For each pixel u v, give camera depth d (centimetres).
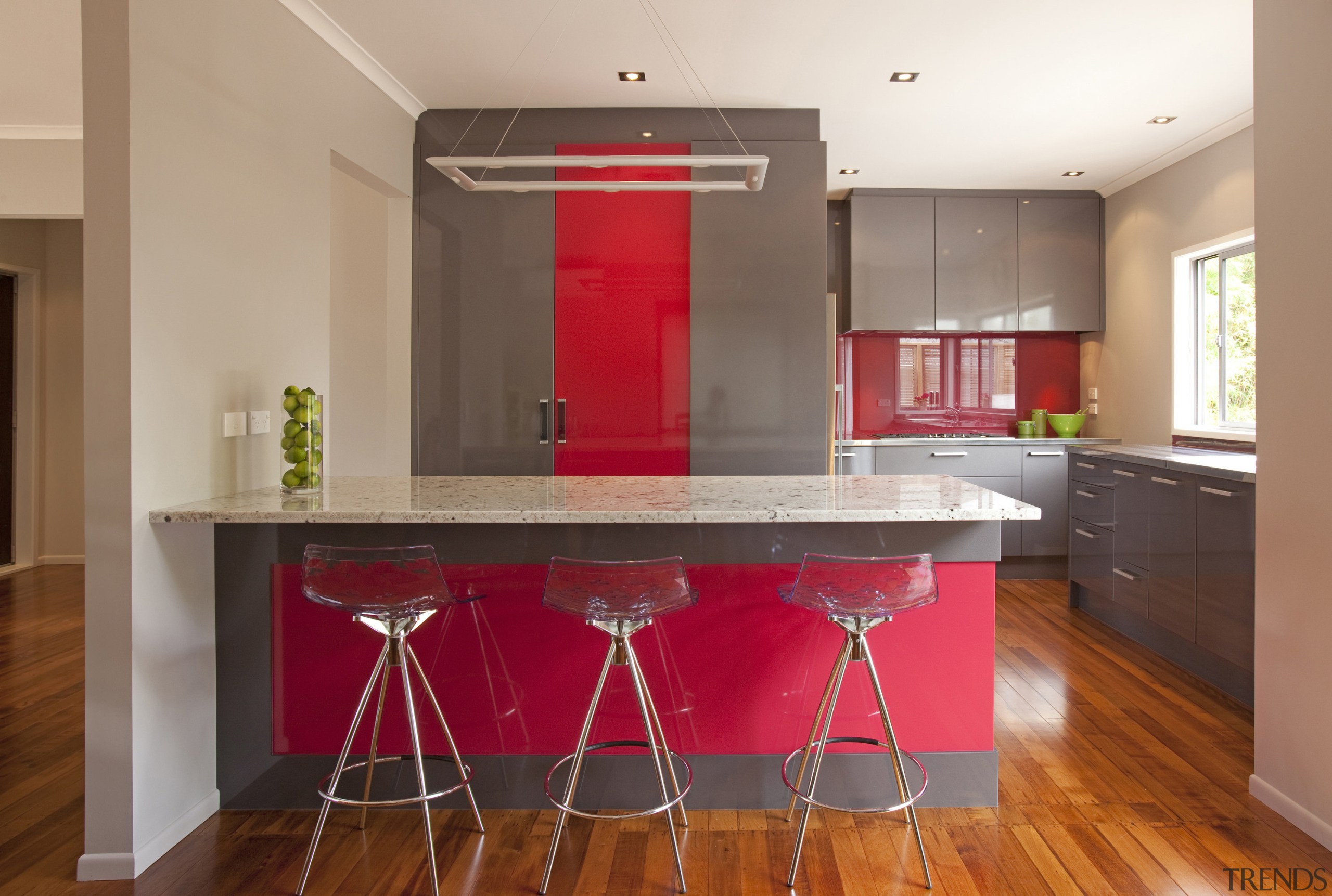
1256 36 250
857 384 609
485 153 421
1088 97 397
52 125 453
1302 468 234
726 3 308
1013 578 571
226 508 231
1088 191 569
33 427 592
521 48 348
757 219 418
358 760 254
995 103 406
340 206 466
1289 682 241
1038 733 305
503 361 425
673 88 392
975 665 250
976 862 221
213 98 253
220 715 255
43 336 597
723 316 420
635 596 206
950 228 566
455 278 424
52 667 377
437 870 220
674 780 224
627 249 422
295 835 239
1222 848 227
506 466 426
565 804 214
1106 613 452
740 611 250
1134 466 409
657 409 422
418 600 209
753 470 421
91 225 216
